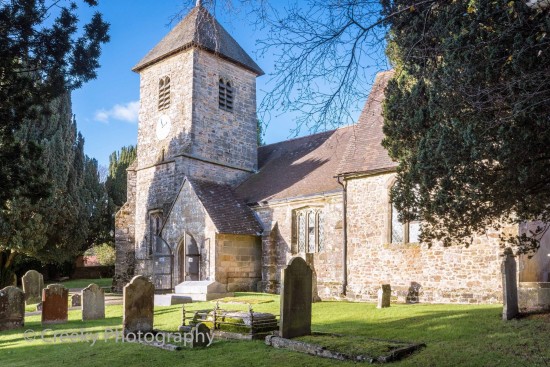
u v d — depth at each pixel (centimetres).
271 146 3198
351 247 2019
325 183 2272
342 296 2009
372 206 1970
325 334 1101
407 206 1003
